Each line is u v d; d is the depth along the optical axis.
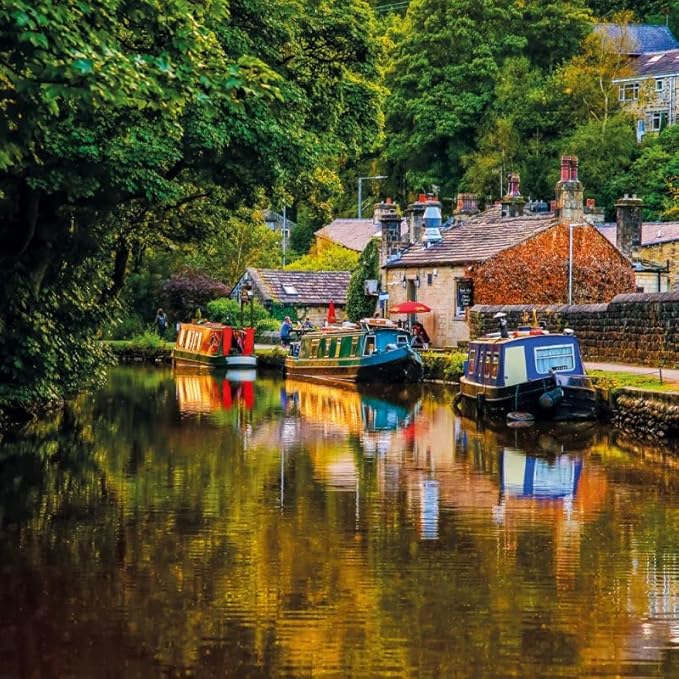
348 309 63.91
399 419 33.81
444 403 38.88
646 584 14.76
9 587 14.59
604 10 115.88
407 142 95.81
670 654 12.26
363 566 15.62
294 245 101.94
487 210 62.50
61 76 15.52
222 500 20.23
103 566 15.59
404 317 55.47
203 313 73.44
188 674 11.72
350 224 87.94
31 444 27.23
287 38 32.97
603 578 15.05
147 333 69.69
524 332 33.88
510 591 14.45
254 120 29.42
